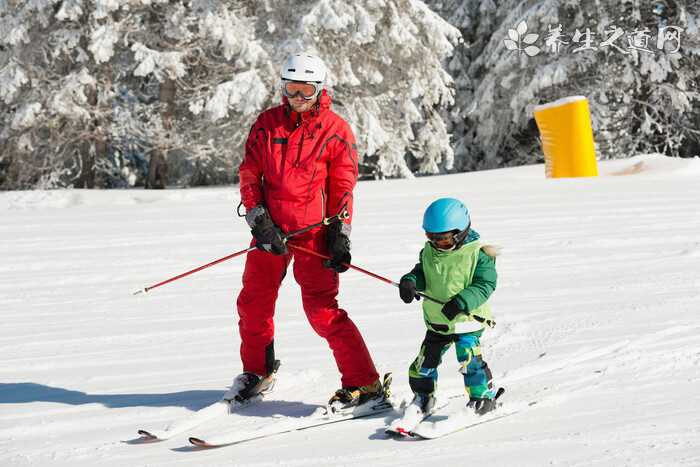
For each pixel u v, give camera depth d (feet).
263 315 23.44
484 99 145.79
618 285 36.22
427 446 18.94
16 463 19.16
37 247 52.08
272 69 113.70
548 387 22.91
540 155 156.04
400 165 128.47
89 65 122.31
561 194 71.72
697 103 148.56
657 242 46.98
